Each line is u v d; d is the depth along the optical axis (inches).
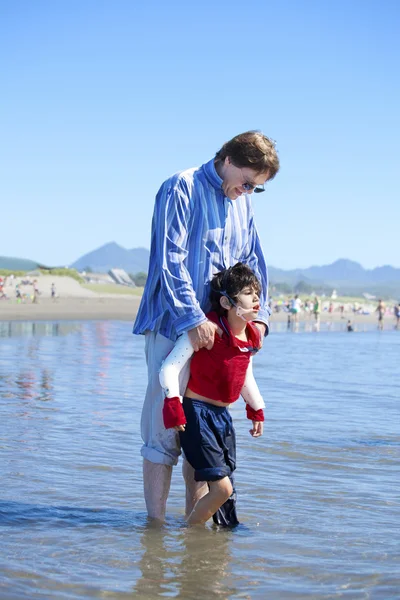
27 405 267.4
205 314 132.6
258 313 142.3
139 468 175.6
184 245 134.1
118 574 108.2
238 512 143.2
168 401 126.5
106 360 470.9
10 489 154.1
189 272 135.3
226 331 128.4
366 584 105.6
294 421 248.5
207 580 106.7
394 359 571.5
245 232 144.0
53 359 468.1
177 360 128.2
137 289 2721.5
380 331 1401.3
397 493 159.0
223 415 133.1
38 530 128.3
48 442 201.5
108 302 1909.4
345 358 573.3
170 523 135.5
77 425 228.5
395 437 221.6
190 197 134.6
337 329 1453.0
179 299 129.5
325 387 353.7
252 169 131.3
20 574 106.0
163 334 135.6
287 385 358.6
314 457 192.9
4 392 301.4
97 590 101.3
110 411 258.7
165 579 106.7
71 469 172.7
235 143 131.9
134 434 216.5
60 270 2664.9
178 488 161.9
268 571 111.0
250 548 121.9
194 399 130.6
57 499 148.6
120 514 140.1
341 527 134.3
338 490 160.9
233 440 135.6
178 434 135.7
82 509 142.5
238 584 105.3
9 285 2204.7
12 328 920.9
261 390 335.3
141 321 140.9
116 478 166.1
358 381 386.6
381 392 338.3
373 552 120.3
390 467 183.5
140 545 122.0
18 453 186.5
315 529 133.0
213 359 128.2
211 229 136.2
